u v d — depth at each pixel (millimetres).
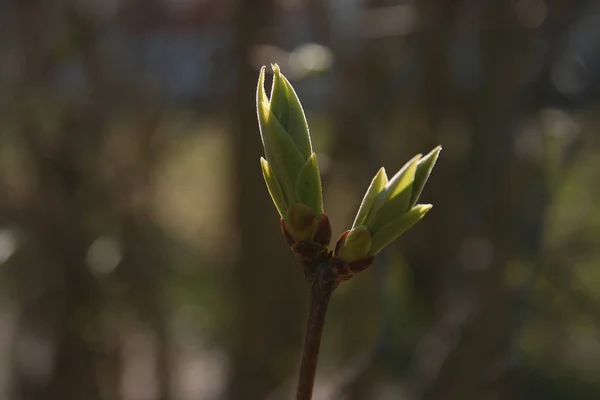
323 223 316
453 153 690
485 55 633
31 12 747
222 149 1043
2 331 904
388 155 710
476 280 622
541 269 633
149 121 822
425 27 640
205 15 798
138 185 829
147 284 843
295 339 801
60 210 772
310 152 321
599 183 847
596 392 934
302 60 600
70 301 797
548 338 835
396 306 817
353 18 645
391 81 654
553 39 599
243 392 794
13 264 785
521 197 626
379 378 648
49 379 833
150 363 967
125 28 807
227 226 887
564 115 629
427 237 714
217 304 979
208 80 780
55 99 764
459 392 597
